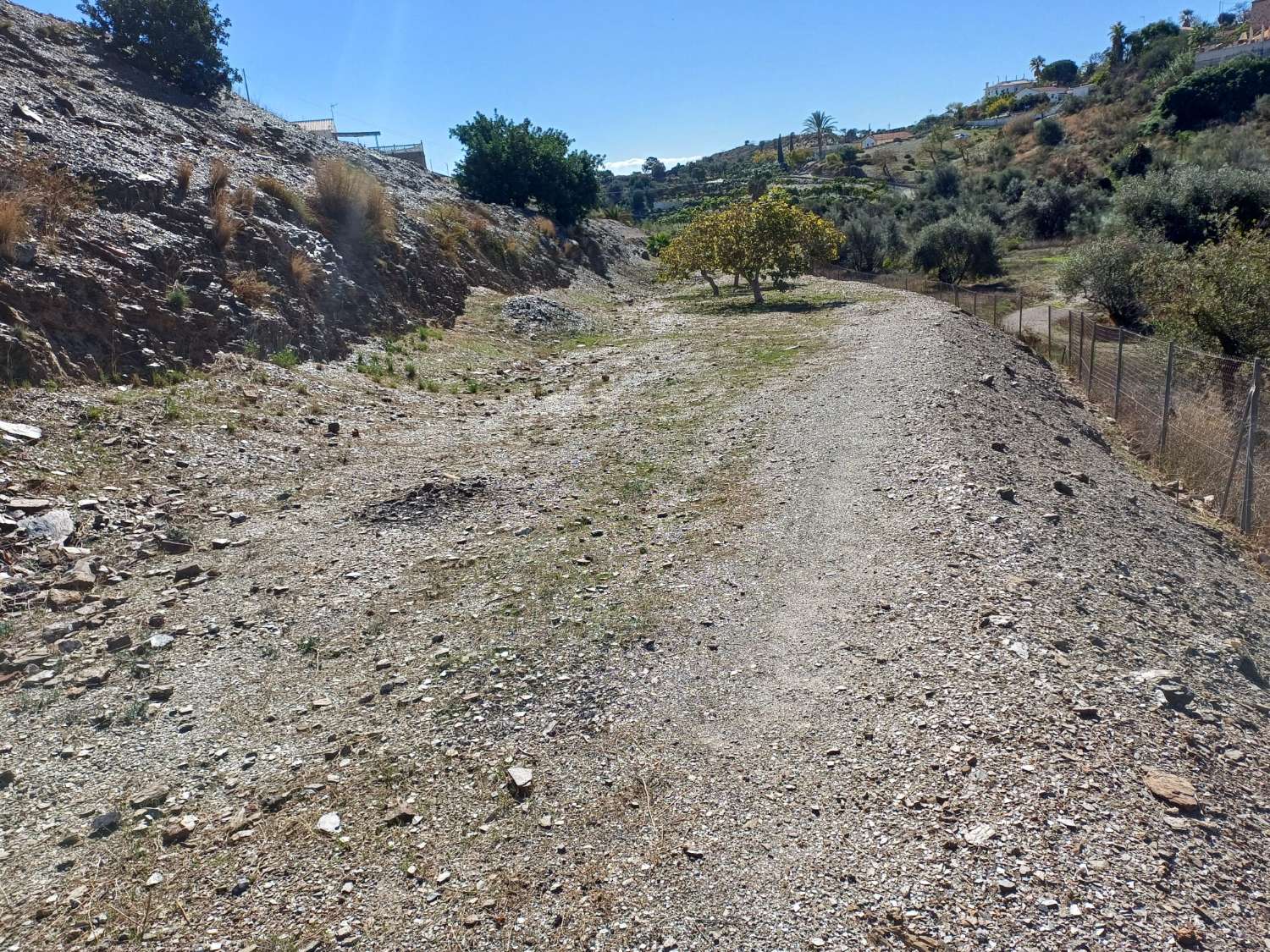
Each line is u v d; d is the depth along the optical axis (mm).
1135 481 8359
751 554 5770
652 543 6094
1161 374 12852
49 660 4570
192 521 6492
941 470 6824
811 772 3455
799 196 70812
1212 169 31391
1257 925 2592
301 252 12922
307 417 9117
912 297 20875
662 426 9500
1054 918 2605
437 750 3730
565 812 3291
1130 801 3113
